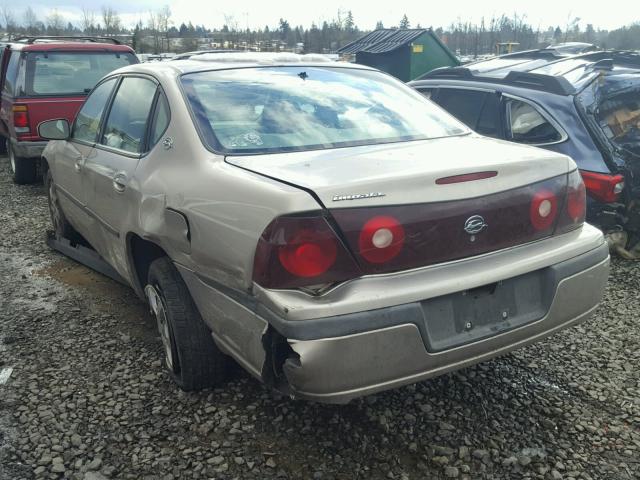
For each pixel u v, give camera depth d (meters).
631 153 5.15
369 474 2.65
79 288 4.84
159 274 3.15
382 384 2.38
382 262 2.37
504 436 2.89
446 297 2.49
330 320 2.25
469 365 2.57
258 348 2.46
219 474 2.67
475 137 3.44
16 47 9.16
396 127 3.35
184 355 3.10
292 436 2.90
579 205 2.90
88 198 4.24
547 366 3.52
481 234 2.56
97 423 3.03
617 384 3.33
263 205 2.38
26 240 6.16
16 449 2.84
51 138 4.77
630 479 2.61
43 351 3.78
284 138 3.07
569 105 5.16
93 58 8.91
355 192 2.32
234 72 3.55
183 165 3.01
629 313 4.24
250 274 2.41
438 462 2.72
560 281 2.73
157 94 3.49
